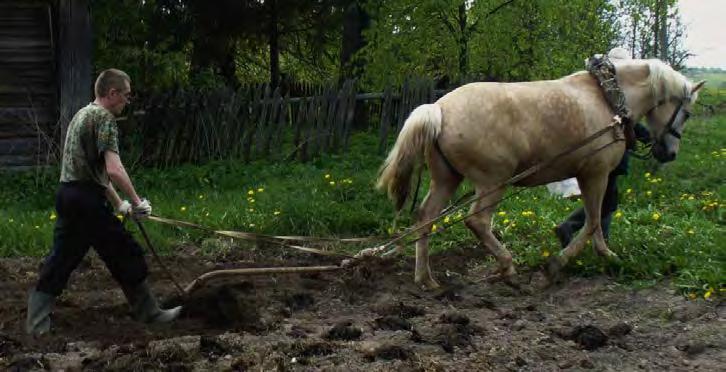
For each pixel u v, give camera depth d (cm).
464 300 645
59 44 1209
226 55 1770
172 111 1258
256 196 1029
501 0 1548
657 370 487
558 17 1522
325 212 917
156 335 548
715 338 533
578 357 505
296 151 1301
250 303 615
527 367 492
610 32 1700
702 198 941
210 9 1639
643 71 715
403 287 677
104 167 536
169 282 709
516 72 1598
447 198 665
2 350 514
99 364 481
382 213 932
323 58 2106
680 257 672
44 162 1233
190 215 941
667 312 588
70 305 625
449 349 514
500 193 655
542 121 654
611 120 679
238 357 495
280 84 2052
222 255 819
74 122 530
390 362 489
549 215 873
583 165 679
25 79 1230
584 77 691
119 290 680
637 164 1116
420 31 1564
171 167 1241
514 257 751
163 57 1477
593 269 687
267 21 1767
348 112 1334
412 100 1420
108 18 1448
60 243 538
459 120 637
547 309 621
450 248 806
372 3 1561
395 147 645
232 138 1288
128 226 866
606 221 745
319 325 578
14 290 679
